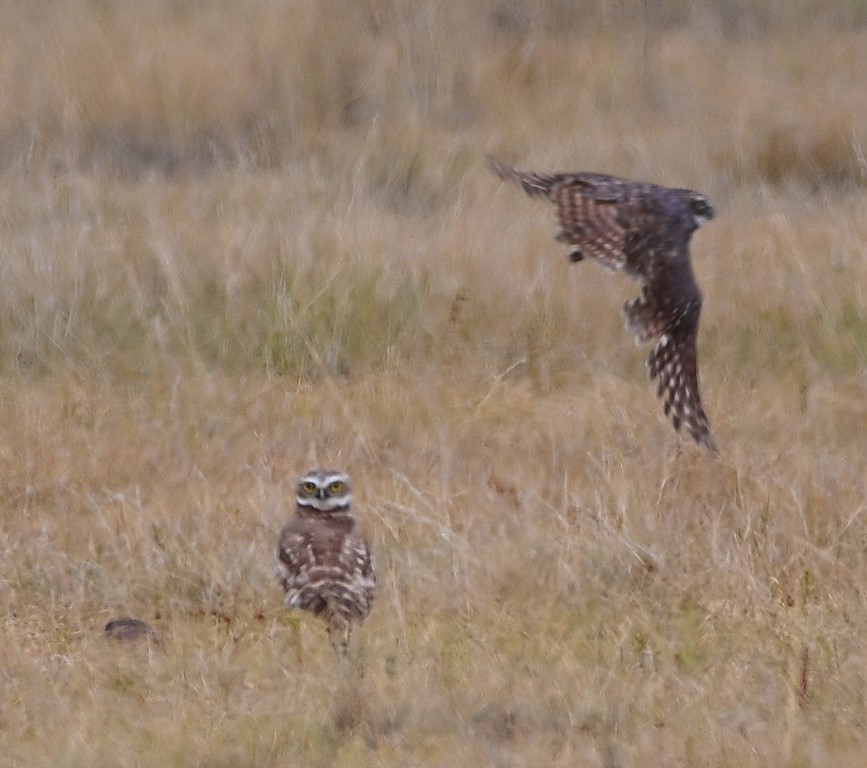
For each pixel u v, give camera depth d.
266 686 10.70
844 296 18.58
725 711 10.23
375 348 17.97
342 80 27.45
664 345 6.99
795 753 9.60
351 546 11.49
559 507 13.70
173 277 18.64
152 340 17.86
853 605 11.70
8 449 15.39
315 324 18.06
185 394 16.81
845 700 10.35
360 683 10.34
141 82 26.73
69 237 20.08
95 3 29.05
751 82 29.09
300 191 22.88
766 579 12.16
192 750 9.72
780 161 25.47
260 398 16.78
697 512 13.39
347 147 25.47
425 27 28.86
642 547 12.48
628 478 14.04
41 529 13.40
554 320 18.39
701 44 31.22
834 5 32.91
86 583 12.32
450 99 27.84
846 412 16.36
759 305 18.62
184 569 12.43
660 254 7.02
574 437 15.65
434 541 12.88
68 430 15.96
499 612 11.79
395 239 20.19
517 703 10.25
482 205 22.98
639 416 16.19
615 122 27.80
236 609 11.98
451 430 15.95
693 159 25.66
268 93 27.12
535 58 29.38
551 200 7.25
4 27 28.36
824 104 27.45
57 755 9.76
